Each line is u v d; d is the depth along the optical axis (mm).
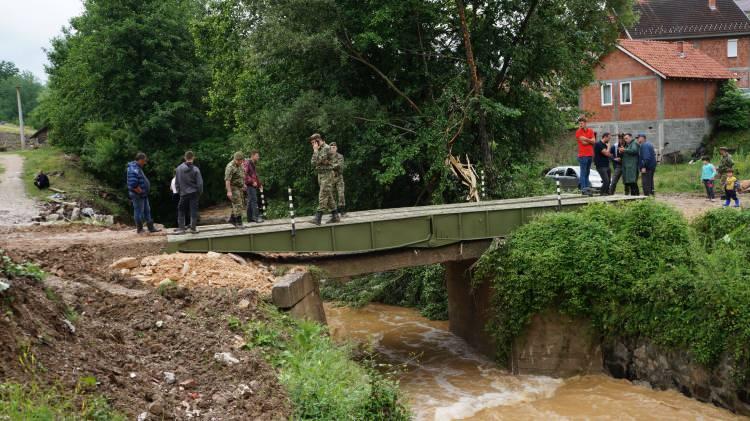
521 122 24578
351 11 21906
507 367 15453
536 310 14617
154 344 8031
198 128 41969
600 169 19000
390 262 15078
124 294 9711
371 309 22500
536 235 15133
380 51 23047
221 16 30344
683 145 39562
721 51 48031
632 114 39719
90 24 40500
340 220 14422
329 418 7148
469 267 16906
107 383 6309
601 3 23359
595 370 14484
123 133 38844
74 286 9359
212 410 6656
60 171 38281
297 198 26156
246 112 27281
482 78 22891
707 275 12281
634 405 12344
